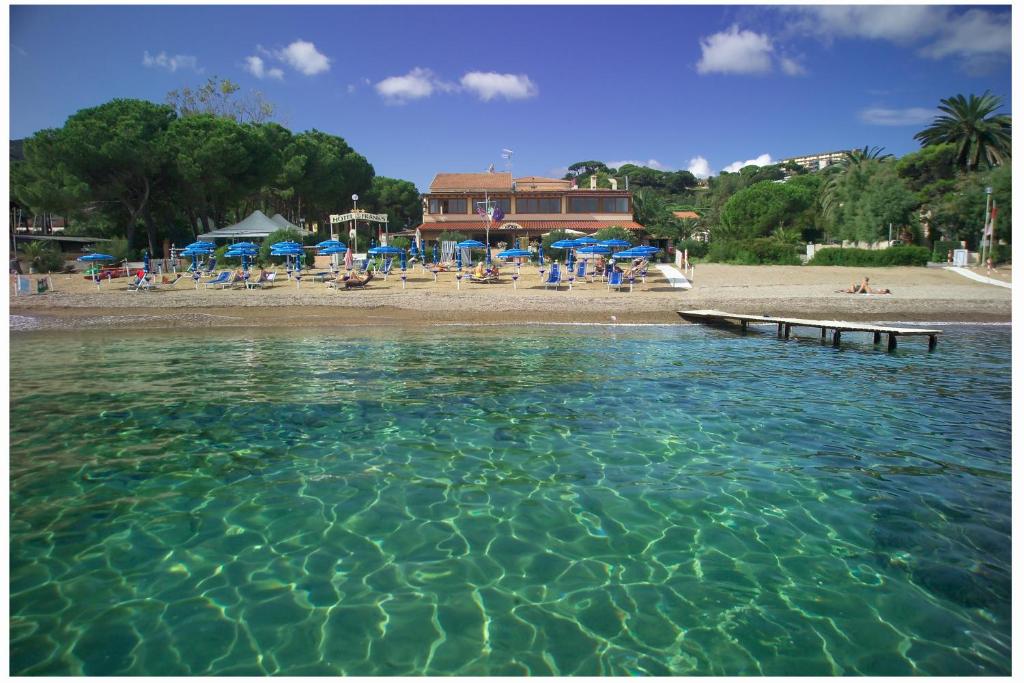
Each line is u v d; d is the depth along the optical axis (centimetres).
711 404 1062
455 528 596
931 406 1051
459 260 3278
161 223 4506
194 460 776
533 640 429
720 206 8150
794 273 3409
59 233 5084
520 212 5097
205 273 3219
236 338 1839
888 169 4853
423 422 948
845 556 543
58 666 396
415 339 1820
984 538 575
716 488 694
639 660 408
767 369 1374
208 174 3862
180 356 1527
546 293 2600
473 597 481
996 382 1247
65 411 999
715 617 457
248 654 411
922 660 409
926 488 692
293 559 536
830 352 1617
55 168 3575
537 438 873
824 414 998
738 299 2378
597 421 957
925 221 4912
